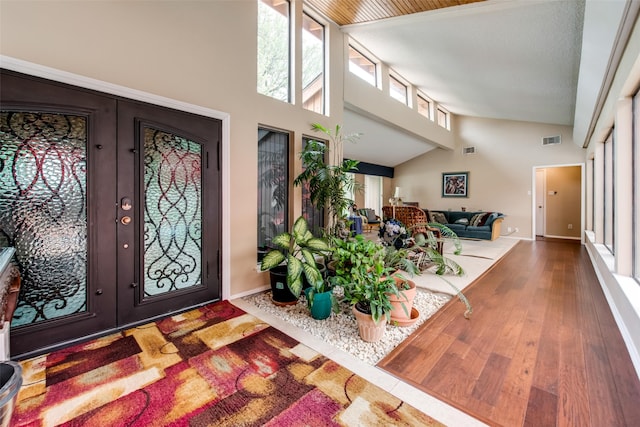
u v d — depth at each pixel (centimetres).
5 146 175
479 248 587
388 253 270
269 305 272
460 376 166
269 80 331
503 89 480
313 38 400
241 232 292
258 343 202
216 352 189
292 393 151
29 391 151
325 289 249
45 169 187
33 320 186
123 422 132
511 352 191
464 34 334
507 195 761
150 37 227
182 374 166
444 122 810
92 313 205
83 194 201
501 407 141
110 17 208
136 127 222
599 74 271
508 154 758
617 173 265
